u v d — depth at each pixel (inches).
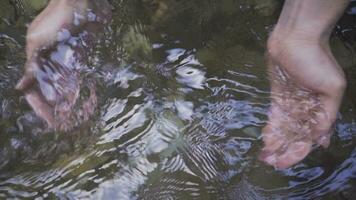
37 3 35.2
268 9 34.7
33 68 30.6
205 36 33.8
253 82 31.4
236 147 29.3
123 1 35.1
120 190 28.3
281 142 28.6
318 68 29.1
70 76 31.1
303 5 29.9
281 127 28.9
